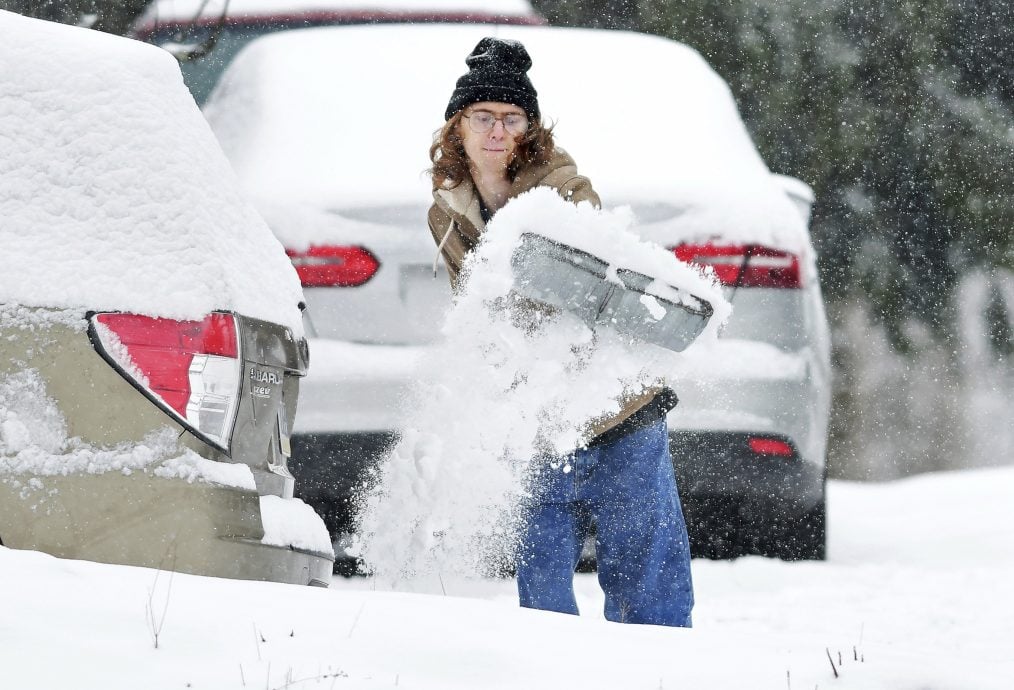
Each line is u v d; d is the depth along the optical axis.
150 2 36.09
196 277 14.86
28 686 10.30
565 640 12.50
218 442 14.67
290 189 22.36
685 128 24.12
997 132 53.94
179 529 14.32
